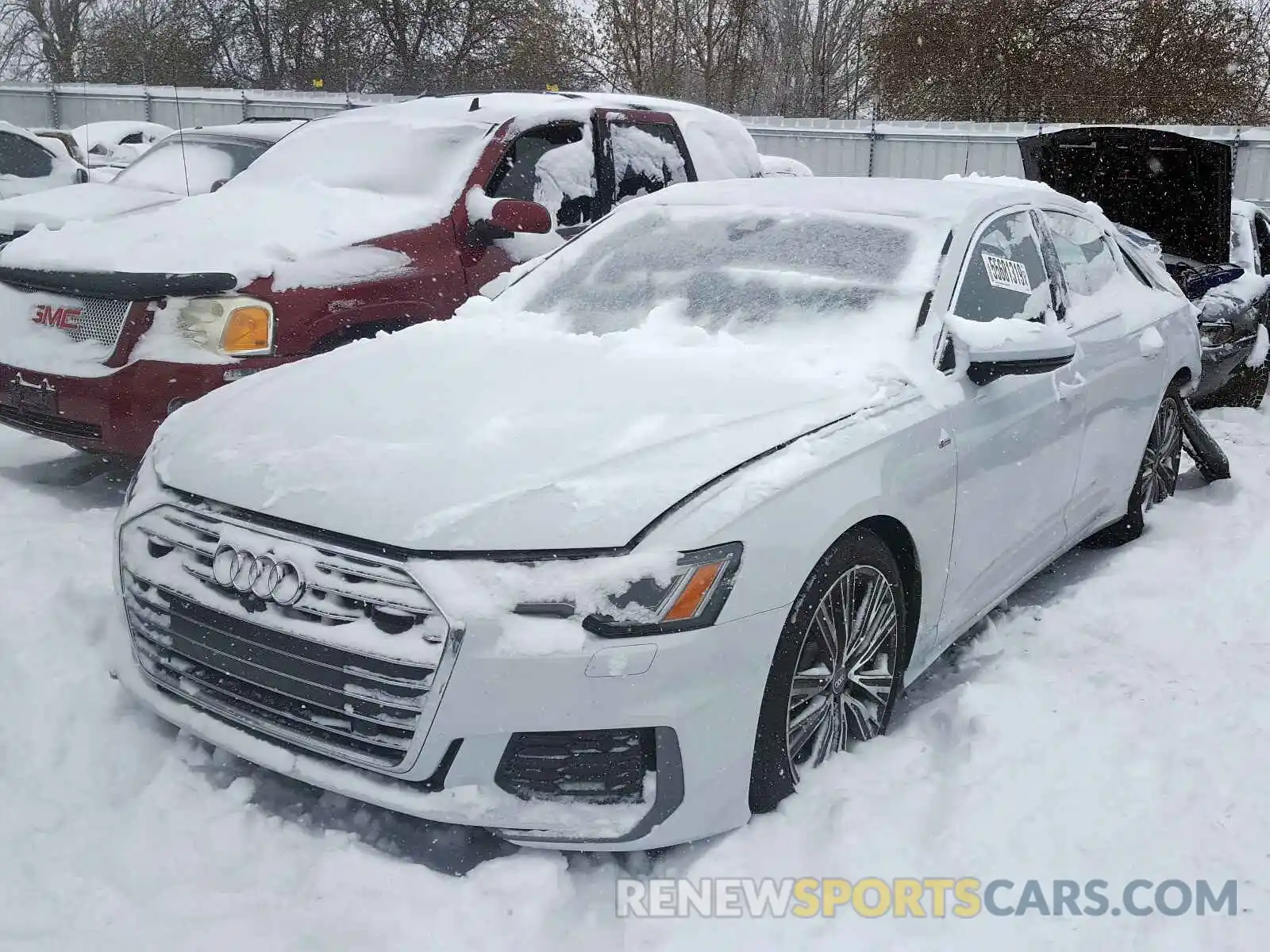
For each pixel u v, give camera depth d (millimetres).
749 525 2535
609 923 2426
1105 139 7270
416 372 3283
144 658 2912
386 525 2484
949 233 3686
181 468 2906
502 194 5891
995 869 2594
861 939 2377
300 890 2469
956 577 3365
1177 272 7273
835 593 2826
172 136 8648
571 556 2420
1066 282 4273
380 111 6637
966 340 3305
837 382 3109
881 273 3594
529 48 28906
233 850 2615
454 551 2422
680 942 2371
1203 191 7160
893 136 19938
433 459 2689
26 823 2678
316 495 2619
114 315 4652
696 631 2420
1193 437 5582
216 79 29797
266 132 8523
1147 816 2785
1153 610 4082
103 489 5168
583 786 2473
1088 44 25281
